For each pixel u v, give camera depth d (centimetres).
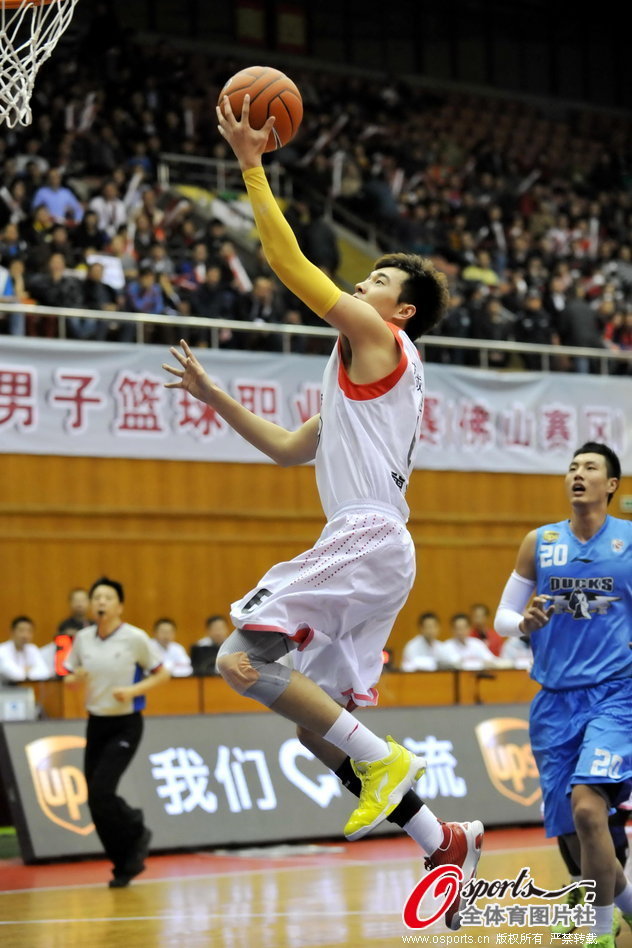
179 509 1614
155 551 1602
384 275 518
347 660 480
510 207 2508
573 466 658
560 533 660
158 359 1591
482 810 1258
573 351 1862
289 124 477
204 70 2603
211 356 1598
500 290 2088
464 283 2086
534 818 1290
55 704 1248
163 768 1138
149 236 1880
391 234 2303
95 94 2150
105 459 1569
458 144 2741
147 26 2658
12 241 1700
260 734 1198
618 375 1938
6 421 1497
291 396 1641
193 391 533
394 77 2798
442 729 1274
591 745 612
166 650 1442
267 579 475
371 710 1241
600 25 3177
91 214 1800
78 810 1113
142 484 1592
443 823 489
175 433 1599
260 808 1163
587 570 645
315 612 470
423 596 1744
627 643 636
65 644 1168
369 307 484
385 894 849
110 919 775
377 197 2314
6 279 1606
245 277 1891
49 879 986
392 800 467
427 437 1738
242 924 741
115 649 963
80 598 1409
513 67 3072
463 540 1770
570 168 2856
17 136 1972
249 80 472
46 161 1977
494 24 3056
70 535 1548
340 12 2881
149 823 1109
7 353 1500
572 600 644
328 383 497
